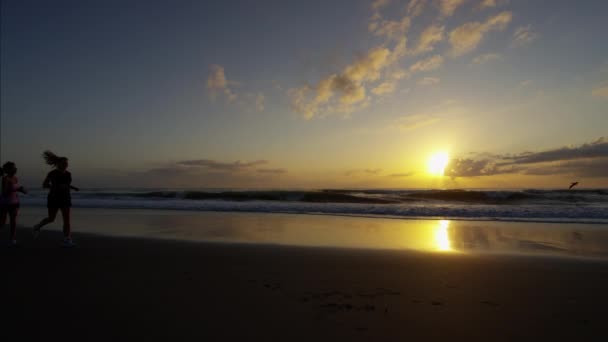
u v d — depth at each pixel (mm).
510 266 4965
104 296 3535
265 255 5676
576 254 5918
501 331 2770
